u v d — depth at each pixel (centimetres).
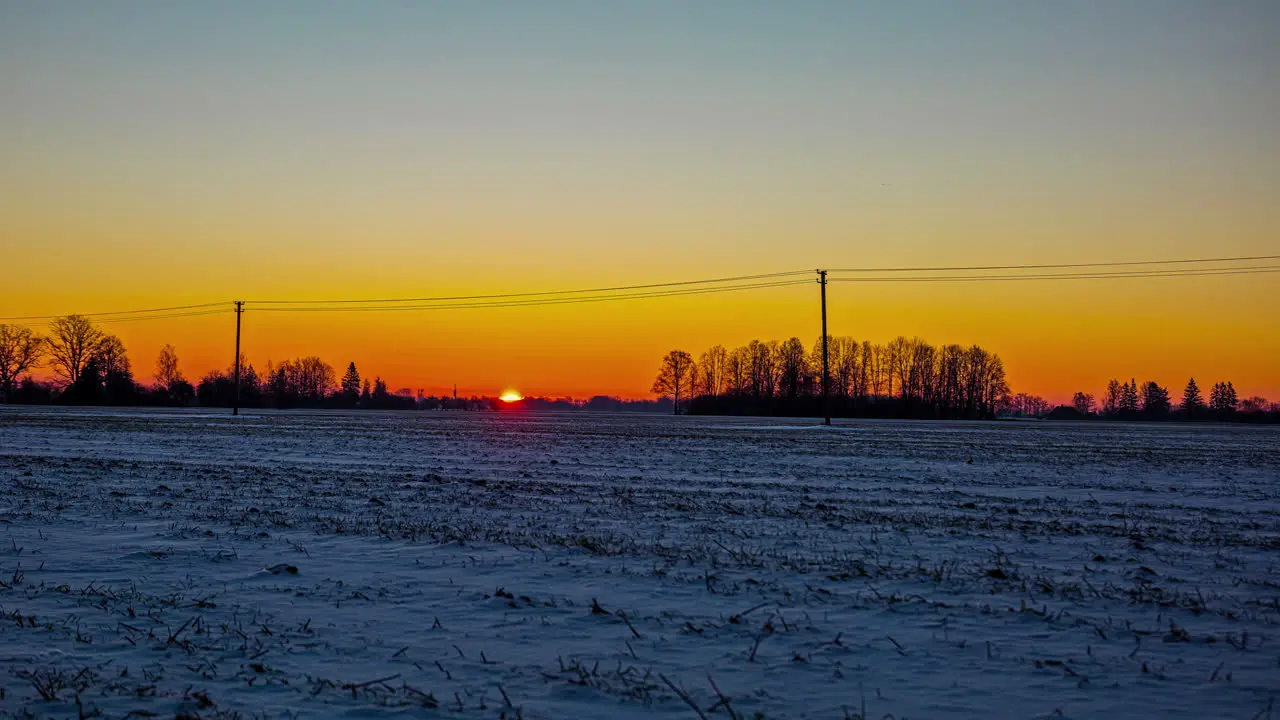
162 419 7381
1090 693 743
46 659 813
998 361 14975
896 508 1916
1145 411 17612
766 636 902
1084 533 1564
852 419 10981
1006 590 1102
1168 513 1886
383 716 685
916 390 14888
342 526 1559
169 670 786
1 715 678
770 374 15512
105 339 13600
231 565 1241
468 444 4338
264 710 693
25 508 1778
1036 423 11312
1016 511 1884
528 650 856
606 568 1220
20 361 13188
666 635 906
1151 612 1000
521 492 2158
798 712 696
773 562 1265
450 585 1124
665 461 3266
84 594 1063
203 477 2466
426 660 824
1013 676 784
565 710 700
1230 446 5034
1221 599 1066
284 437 4759
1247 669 805
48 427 5509
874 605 1021
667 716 689
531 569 1216
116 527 1553
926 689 750
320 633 910
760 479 2570
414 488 2225
